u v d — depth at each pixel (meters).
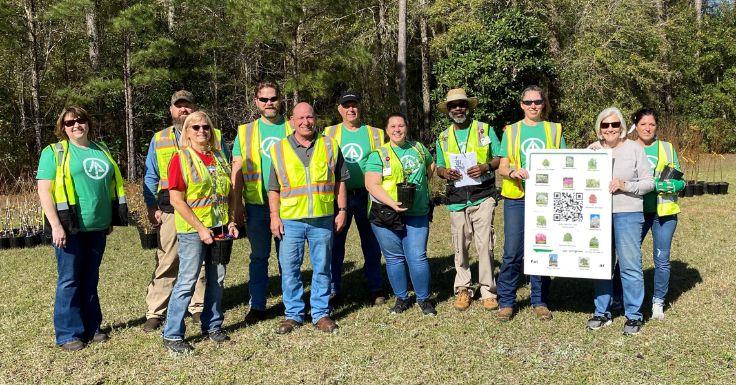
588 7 18.31
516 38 14.92
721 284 5.70
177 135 4.88
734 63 24.73
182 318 4.38
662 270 4.82
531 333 4.64
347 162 5.55
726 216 9.37
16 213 10.63
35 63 16.09
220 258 4.28
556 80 17.50
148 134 19.06
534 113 4.98
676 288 5.66
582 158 4.61
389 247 5.15
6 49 16.08
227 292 6.05
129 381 3.91
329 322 4.81
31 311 5.41
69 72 18.28
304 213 4.72
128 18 14.43
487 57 14.81
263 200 5.06
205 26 17.03
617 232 4.59
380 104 18.88
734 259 6.64
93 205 4.39
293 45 15.52
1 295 5.96
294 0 13.94
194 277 4.35
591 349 4.27
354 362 4.14
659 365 3.95
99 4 15.21
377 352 4.32
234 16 15.01
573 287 5.92
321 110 17.78
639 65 18.53
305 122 4.65
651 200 4.84
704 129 22.80
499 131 15.58
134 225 9.99
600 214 4.56
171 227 4.86
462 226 5.32
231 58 18.02
